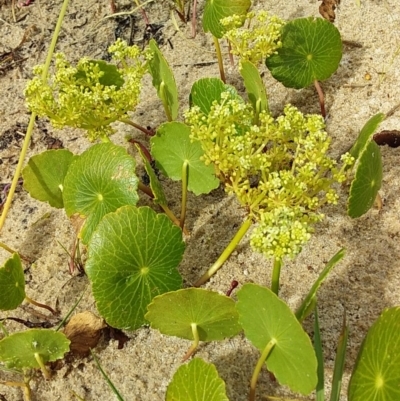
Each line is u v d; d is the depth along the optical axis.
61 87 0.42
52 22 0.64
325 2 0.56
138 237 0.35
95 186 0.40
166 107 0.49
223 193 0.47
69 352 0.41
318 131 0.34
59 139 0.54
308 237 0.31
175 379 0.32
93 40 0.61
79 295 0.44
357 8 0.56
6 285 0.36
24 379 0.40
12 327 0.43
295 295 0.41
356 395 0.30
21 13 0.65
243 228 0.40
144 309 0.37
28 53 0.62
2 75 0.60
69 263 0.45
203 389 0.31
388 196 0.44
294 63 0.47
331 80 0.52
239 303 0.31
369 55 0.53
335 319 0.39
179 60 0.58
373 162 0.36
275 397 0.36
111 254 0.35
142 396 0.39
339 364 0.33
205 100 0.46
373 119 0.38
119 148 0.39
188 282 0.43
